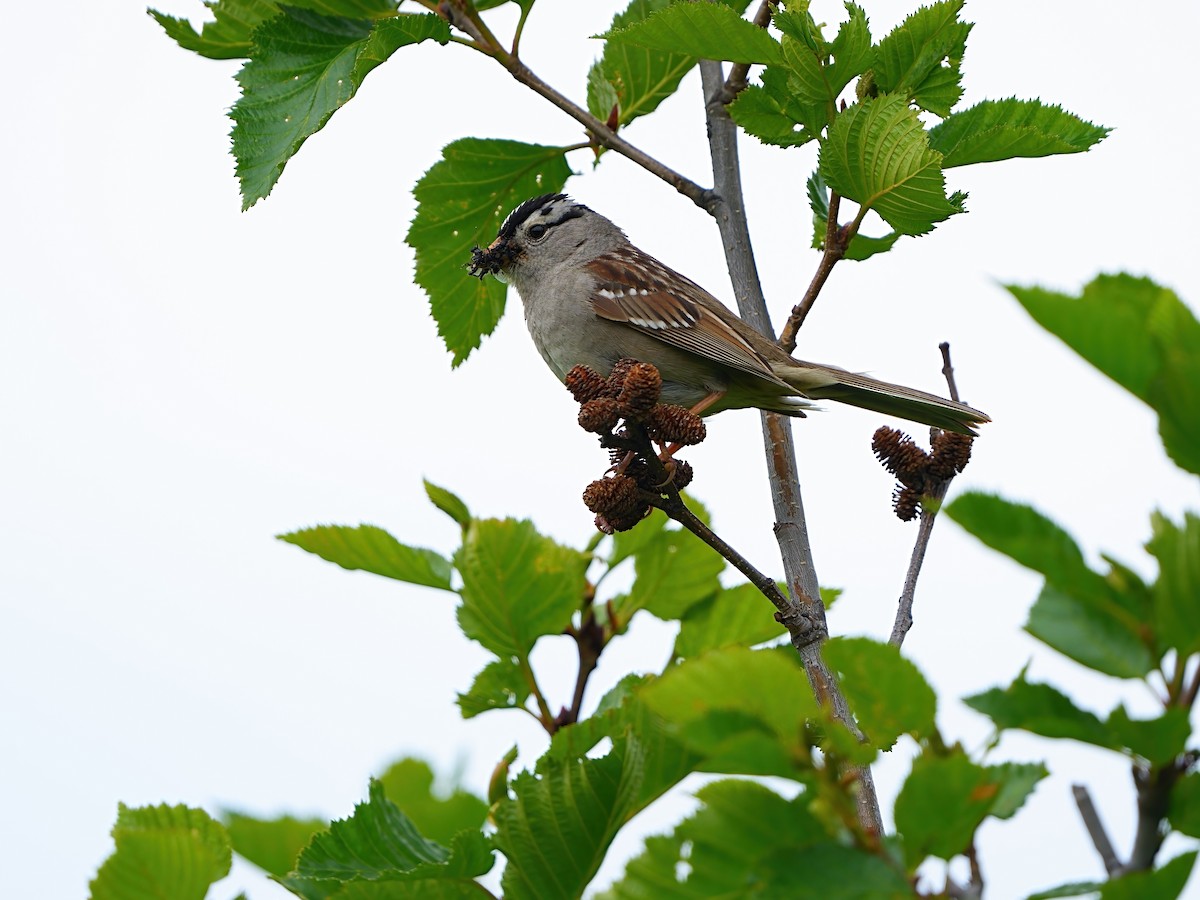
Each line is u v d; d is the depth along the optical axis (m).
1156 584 3.71
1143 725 3.59
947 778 3.70
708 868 3.91
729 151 8.93
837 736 3.82
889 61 7.66
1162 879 3.48
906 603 7.07
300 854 6.09
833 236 7.81
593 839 5.62
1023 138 7.77
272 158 8.21
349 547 7.10
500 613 6.85
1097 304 3.41
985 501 3.79
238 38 9.23
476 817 7.39
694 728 3.87
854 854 3.80
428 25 8.26
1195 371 3.39
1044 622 3.94
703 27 7.56
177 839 4.97
